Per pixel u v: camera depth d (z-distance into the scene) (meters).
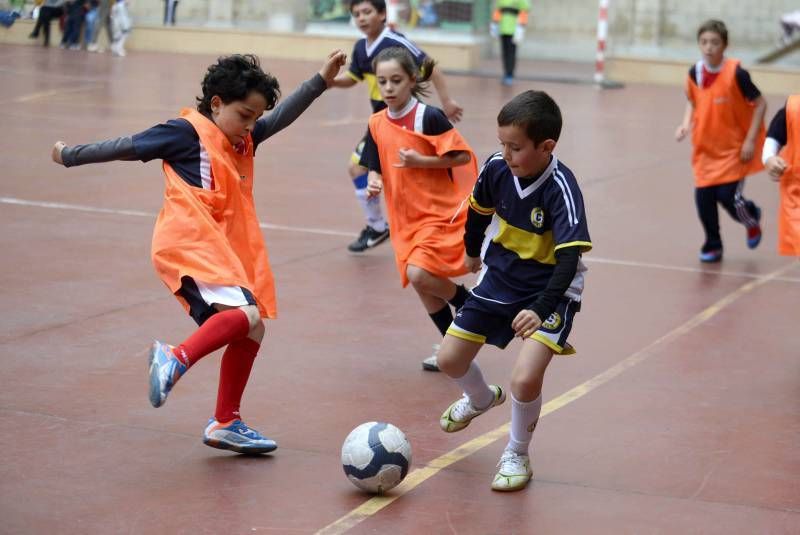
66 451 7.54
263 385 9.07
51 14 42.97
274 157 21.56
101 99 29.00
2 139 21.91
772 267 14.11
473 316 7.30
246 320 7.10
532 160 6.80
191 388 8.92
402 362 9.84
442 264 9.21
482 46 45.06
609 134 26.59
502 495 7.08
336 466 7.48
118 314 10.92
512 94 34.53
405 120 9.48
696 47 45.09
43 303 11.18
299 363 9.69
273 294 7.57
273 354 9.91
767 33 43.69
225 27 45.28
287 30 45.16
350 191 18.34
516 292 7.20
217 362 9.58
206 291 7.10
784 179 10.69
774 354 10.38
